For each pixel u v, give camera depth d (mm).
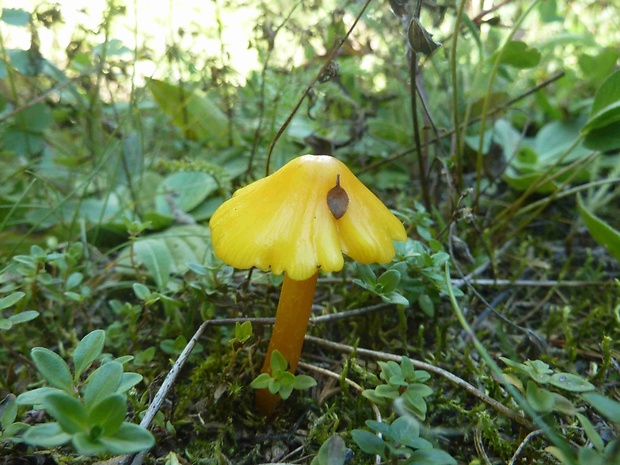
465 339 158
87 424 80
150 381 134
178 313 155
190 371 139
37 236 197
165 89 226
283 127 141
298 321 118
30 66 184
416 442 92
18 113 212
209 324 135
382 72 219
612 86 161
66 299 156
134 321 145
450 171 182
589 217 169
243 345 125
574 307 176
